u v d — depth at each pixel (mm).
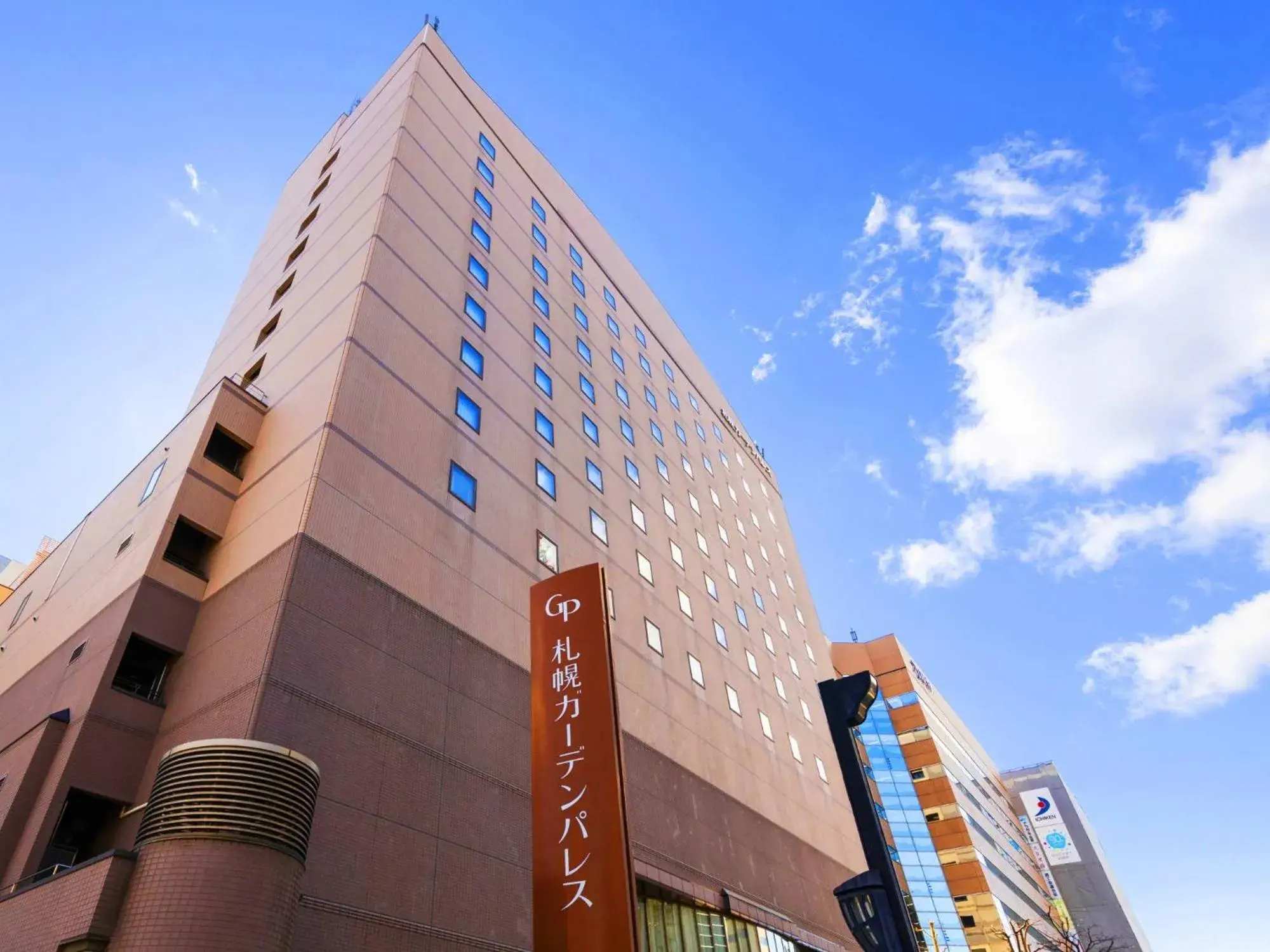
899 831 74375
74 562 27078
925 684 95062
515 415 31703
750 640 45188
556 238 45938
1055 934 91938
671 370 55938
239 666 18188
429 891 17797
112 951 11133
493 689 22828
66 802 17578
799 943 33406
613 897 12969
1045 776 141500
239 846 11984
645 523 38906
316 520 20406
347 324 25547
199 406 25938
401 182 32125
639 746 29172
